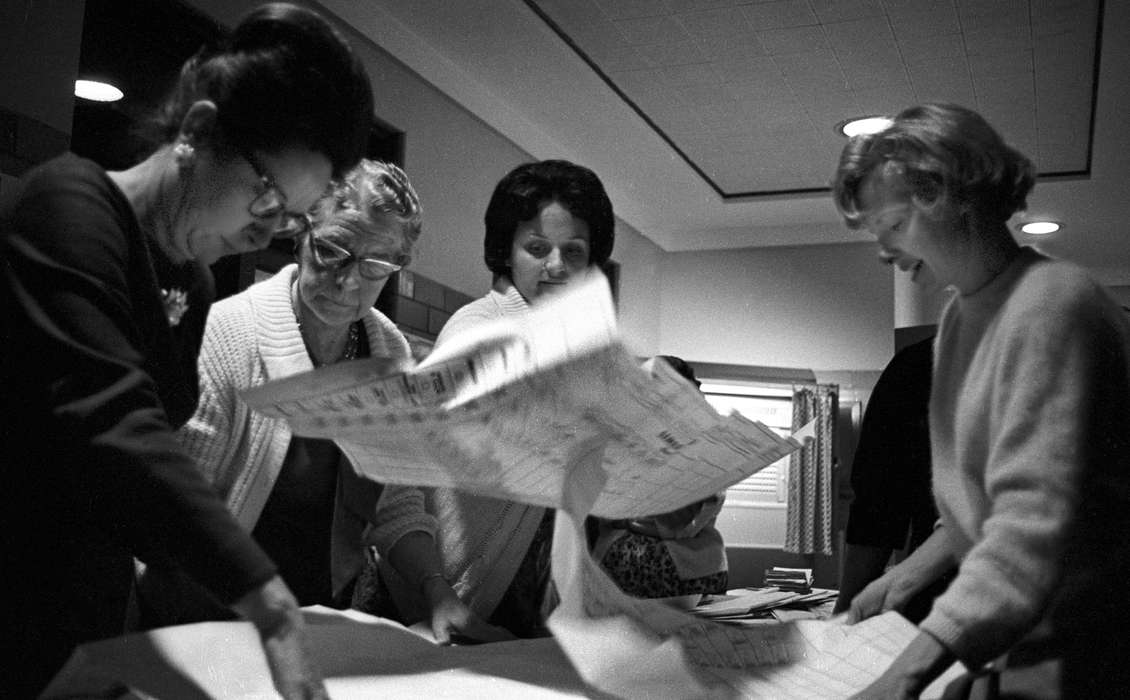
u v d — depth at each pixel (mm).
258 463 1097
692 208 6027
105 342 664
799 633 905
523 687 783
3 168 2248
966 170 795
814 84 4270
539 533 1275
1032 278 771
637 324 6332
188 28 2943
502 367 745
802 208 5910
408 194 1168
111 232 716
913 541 1510
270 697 679
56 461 664
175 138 787
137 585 994
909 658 723
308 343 1211
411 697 745
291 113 746
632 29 3881
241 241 813
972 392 796
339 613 1046
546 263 1409
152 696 641
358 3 3758
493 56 4207
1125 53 3717
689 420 815
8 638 694
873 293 6324
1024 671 772
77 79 2709
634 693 771
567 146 5164
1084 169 4898
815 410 5750
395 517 1206
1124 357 738
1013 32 3713
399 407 751
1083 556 754
